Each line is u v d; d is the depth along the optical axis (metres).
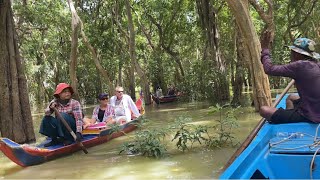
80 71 28.66
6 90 9.68
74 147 7.98
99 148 8.40
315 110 4.87
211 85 19.50
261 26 25.58
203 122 11.40
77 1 23.72
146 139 7.54
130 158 7.18
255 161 3.90
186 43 29.36
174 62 26.31
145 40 30.56
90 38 25.16
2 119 9.72
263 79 11.38
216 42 20.05
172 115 14.33
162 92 25.28
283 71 4.90
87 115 18.17
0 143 6.59
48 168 6.79
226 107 15.05
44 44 28.25
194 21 25.88
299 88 4.96
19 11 21.08
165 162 6.67
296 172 4.04
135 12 26.64
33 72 28.08
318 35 26.03
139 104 13.47
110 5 25.97
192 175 5.71
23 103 9.92
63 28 25.52
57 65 29.39
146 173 6.02
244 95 22.89
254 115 11.88
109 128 9.02
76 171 6.45
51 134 7.86
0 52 9.68
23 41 25.20
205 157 6.80
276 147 4.23
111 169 6.43
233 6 10.70
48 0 23.23
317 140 4.32
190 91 21.42
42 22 22.73
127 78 34.19
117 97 10.78
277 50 23.17
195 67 21.39
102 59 27.33
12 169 6.93
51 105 7.77
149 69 25.34
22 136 9.79
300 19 26.44
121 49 27.48
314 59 5.05
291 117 5.06
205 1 20.17
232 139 8.19
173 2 24.91
